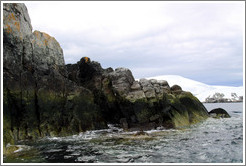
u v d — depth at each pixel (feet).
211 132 67.36
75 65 91.15
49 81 68.03
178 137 60.03
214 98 456.04
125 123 75.82
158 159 40.93
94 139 58.65
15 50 62.59
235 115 123.95
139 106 79.56
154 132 68.03
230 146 50.21
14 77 60.18
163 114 78.28
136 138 59.21
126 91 82.07
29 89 63.36
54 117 66.08
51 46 75.15
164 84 89.10
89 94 75.20
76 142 55.16
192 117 91.04
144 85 84.28
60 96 69.21
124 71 85.56
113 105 81.61
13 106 59.41
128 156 42.80
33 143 54.39
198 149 47.65
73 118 68.80
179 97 93.15
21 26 66.85
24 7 71.56
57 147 50.01
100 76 84.48
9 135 52.60
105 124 76.59
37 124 62.90
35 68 67.51
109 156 42.83
